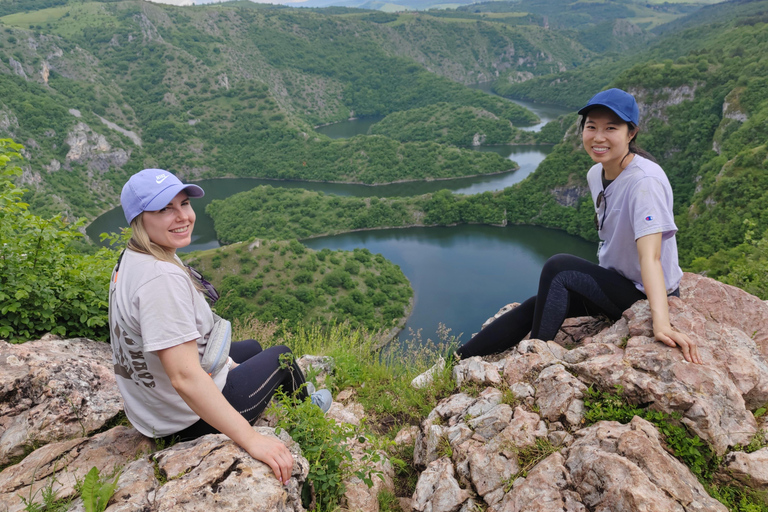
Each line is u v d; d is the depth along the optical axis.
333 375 4.61
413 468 3.15
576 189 125.31
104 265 4.57
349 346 5.34
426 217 131.62
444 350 4.61
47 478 2.23
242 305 77.19
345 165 184.88
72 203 150.88
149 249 2.05
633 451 2.16
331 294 83.44
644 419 2.41
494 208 131.12
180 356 1.92
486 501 2.36
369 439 2.85
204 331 2.25
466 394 3.21
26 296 3.66
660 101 142.50
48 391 2.98
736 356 2.61
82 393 3.08
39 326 3.88
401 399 4.00
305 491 2.49
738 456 2.19
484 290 90.88
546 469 2.30
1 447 2.75
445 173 173.75
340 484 2.54
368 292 85.69
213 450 2.14
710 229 74.19
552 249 112.62
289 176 191.12
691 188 128.38
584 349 2.99
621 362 2.67
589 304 3.29
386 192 164.25
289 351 2.88
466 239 120.75
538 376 2.95
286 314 75.50
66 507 1.98
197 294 2.17
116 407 3.12
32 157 158.75
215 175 199.38
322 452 2.58
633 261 2.99
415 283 94.25
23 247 3.96
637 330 2.86
